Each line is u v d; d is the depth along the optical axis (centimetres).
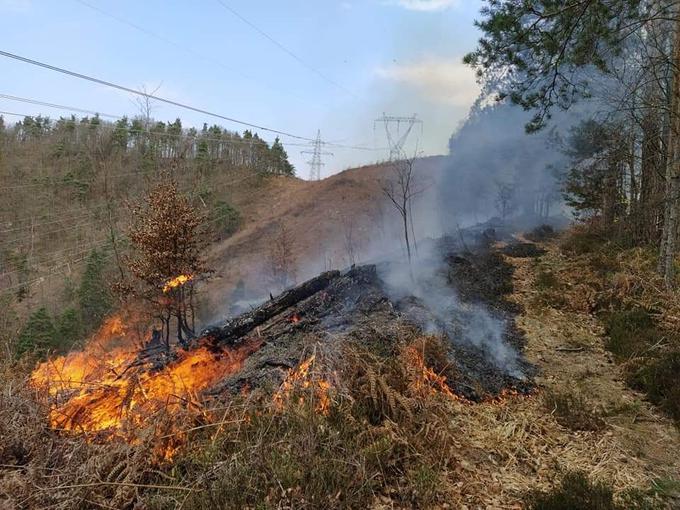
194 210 1080
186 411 417
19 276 2897
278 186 6069
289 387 462
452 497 373
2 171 3709
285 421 399
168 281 1014
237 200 5428
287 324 756
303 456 350
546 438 488
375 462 380
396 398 458
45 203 3356
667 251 955
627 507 362
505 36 632
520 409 558
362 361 501
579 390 626
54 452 370
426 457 404
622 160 1527
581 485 378
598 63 642
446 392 571
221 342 734
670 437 493
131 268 1020
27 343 1686
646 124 1222
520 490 393
